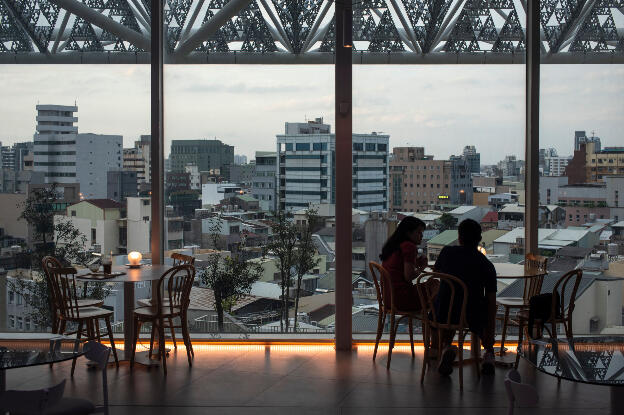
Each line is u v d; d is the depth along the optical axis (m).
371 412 4.14
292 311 6.04
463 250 4.80
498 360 5.30
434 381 4.83
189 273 5.22
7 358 3.14
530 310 4.68
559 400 4.37
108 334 5.23
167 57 6.12
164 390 4.60
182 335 5.75
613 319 6.04
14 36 6.19
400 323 6.05
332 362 5.36
